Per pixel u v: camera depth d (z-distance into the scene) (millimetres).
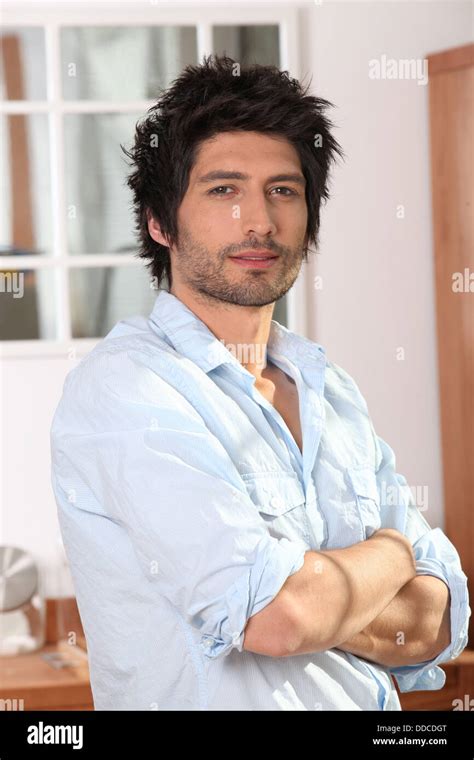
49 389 4293
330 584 1440
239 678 1461
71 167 4246
